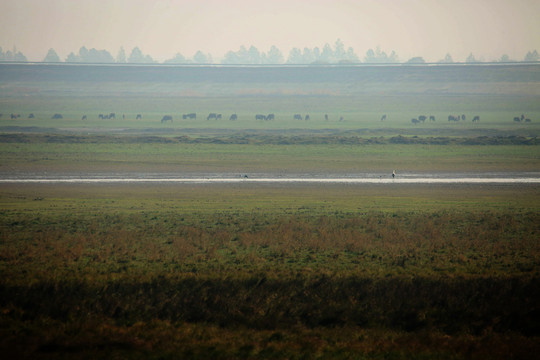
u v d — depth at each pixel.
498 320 78.69
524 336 75.19
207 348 69.19
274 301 82.62
